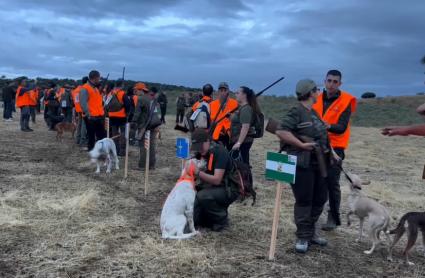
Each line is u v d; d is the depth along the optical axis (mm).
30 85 20516
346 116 6367
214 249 5633
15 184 8633
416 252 6043
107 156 10188
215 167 6258
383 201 8734
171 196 6125
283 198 8531
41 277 4699
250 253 5594
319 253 5754
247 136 7812
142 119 10664
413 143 20141
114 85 12453
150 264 5105
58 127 15586
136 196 8172
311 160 5453
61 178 9383
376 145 19016
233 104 8188
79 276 4750
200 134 6305
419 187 10359
